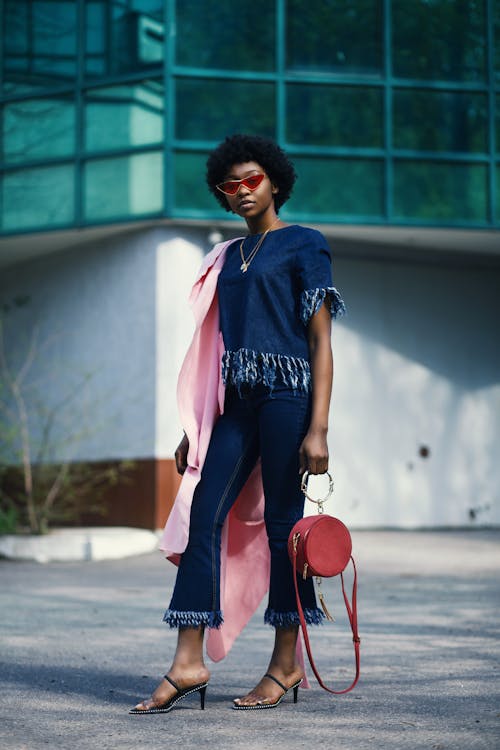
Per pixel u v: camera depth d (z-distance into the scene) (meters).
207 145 12.91
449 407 14.48
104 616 6.57
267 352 3.78
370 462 14.00
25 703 3.90
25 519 13.07
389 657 4.91
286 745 3.20
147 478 12.88
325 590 7.81
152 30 12.99
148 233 13.07
